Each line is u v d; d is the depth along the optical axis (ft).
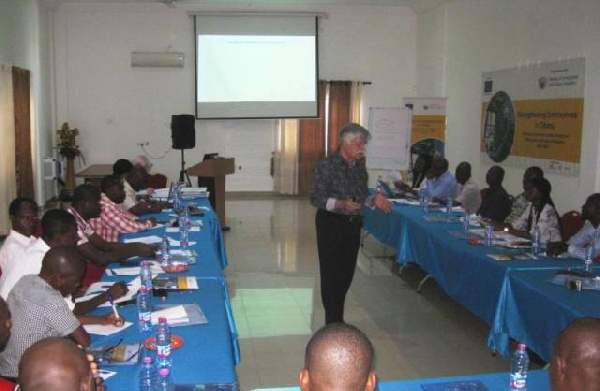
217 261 10.91
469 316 14.88
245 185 35.17
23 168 26.08
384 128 23.82
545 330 9.46
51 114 31.99
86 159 33.53
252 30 33.19
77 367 4.22
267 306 15.52
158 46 33.14
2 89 23.32
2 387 5.72
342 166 12.07
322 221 12.17
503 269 10.91
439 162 21.50
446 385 6.08
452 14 29.76
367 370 4.00
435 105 28.55
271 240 23.72
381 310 15.34
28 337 6.53
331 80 34.53
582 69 19.16
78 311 7.95
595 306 8.84
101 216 13.50
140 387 5.79
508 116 23.99
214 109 33.47
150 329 7.35
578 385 4.53
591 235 12.17
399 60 34.96
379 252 21.91
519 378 6.22
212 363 6.32
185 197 19.79
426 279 16.94
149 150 33.83
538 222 14.08
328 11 33.99
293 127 34.45
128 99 33.37
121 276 9.91
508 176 24.08
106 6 32.42
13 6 25.41
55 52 32.40
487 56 25.99
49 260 7.06
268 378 11.21
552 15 20.89
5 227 23.66
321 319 14.52
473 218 16.38
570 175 19.90
